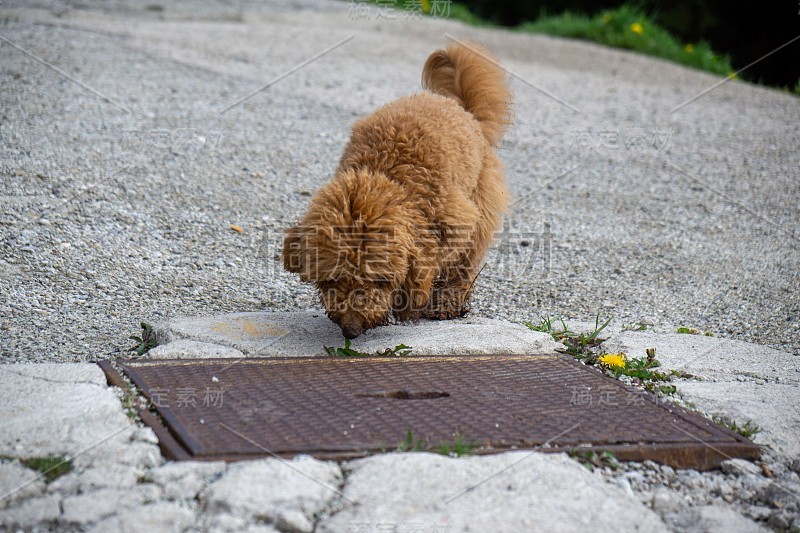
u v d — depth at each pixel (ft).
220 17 20.93
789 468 7.11
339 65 16.35
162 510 6.47
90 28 16.78
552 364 7.88
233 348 7.86
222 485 6.57
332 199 7.67
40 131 10.97
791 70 25.91
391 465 6.72
